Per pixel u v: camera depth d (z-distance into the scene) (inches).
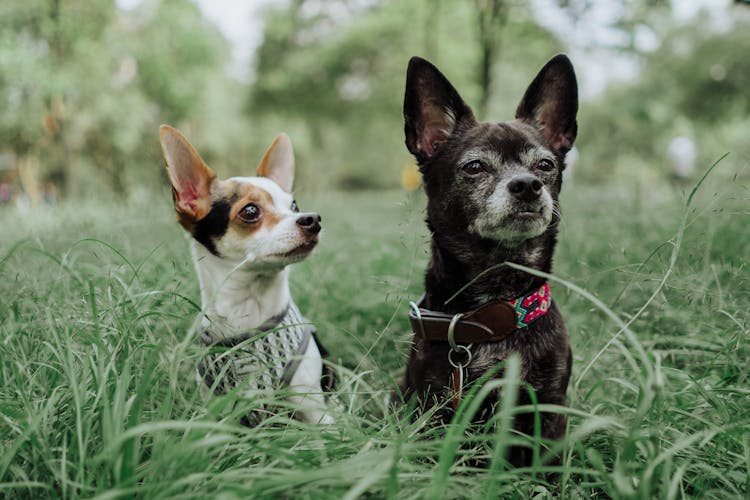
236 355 19.6
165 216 31.9
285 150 24.9
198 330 20.3
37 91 106.3
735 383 19.0
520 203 19.1
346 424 16.3
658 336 22.0
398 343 21.2
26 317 20.4
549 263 20.4
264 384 19.4
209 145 198.5
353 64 163.3
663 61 168.6
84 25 115.3
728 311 21.2
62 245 26.6
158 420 15.0
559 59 21.8
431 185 21.2
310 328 21.5
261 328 20.4
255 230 21.0
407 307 26.8
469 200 20.1
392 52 158.7
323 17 168.2
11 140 117.7
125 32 144.9
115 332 17.6
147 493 13.4
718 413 17.0
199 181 21.7
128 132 141.9
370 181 321.4
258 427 15.1
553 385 18.9
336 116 176.6
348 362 24.8
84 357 17.0
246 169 233.1
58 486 14.8
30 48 105.1
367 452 14.9
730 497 15.2
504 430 13.0
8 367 18.1
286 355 20.2
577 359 22.0
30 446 15.2
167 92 155.7
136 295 18.1
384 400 20.9
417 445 14.3
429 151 22.1
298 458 14.4
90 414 15.2
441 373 19.5
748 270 21.6
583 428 13.4
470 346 19.2
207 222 21.5
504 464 15.3
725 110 163.8
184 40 157.1
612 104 186.4
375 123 179.5
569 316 25.0
